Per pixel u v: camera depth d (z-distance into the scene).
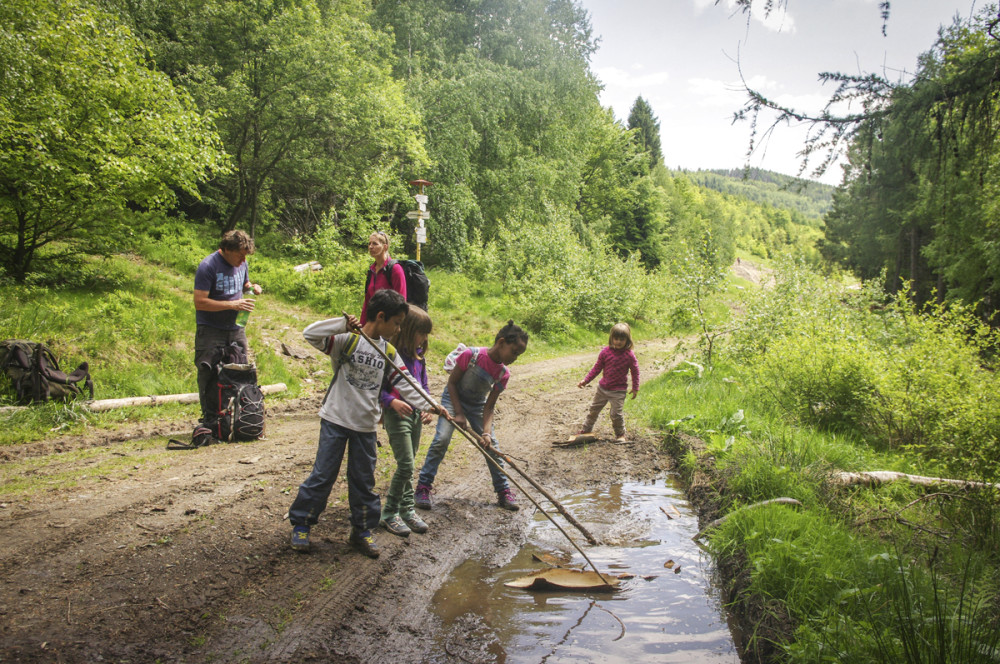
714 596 3.57
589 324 20.28
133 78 9.79
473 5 26.80
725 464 5.45
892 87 3.70
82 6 9.93
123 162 9.04
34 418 5.80
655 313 22.81
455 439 6.69
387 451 5.95
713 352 11.13
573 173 29.67
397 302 3.56
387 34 23.22
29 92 8.65
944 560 3.51
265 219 19.47
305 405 8.02
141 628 2.70
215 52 16.89
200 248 15.12
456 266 22.00
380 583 3.43
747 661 2.88
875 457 5.93
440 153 22.33
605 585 3.59
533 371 12.66
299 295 14.07
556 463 6.15
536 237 21.73
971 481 4.44
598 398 7.01
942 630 2.47
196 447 5.59
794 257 11.64
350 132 18.09
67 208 9.50
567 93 27.64
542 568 3.87
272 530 3.83
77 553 3.27
